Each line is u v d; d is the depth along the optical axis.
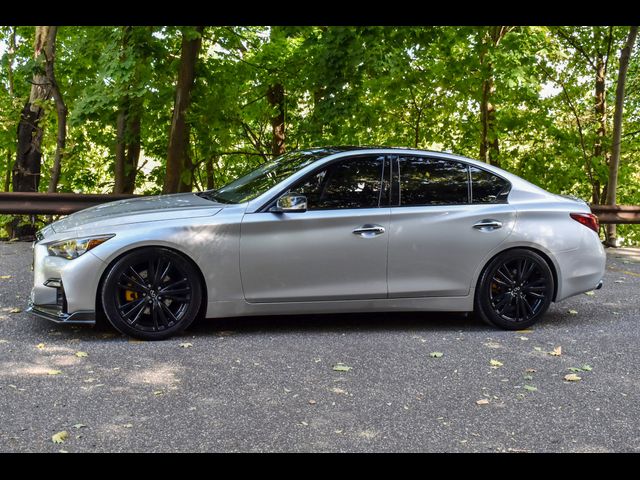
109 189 18.70
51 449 3.24
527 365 4.85
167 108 13.14
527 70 12.24
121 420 3.61
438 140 17.86
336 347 5.13
